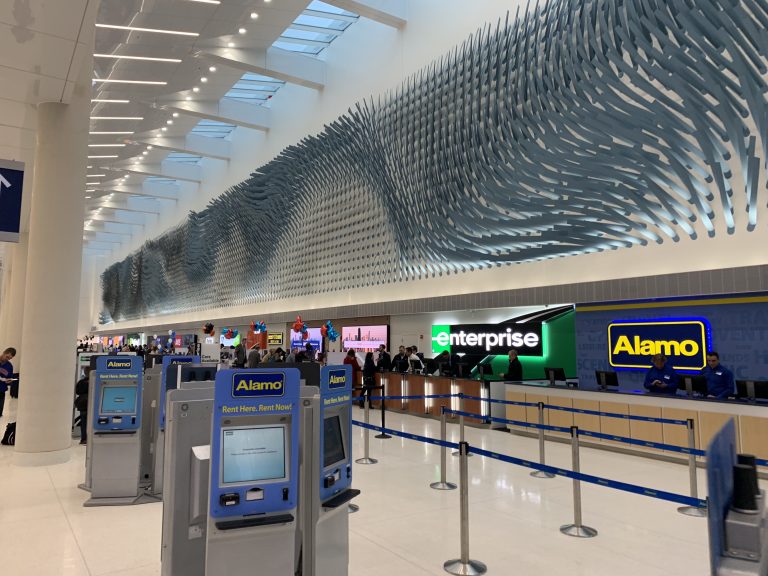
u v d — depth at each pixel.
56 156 7.93
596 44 8.05
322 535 3.06
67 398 7.68
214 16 11.54
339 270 15.66
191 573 3.28
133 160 24.78
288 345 18.84
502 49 9.99
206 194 26.45
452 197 11.12
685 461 7.16
